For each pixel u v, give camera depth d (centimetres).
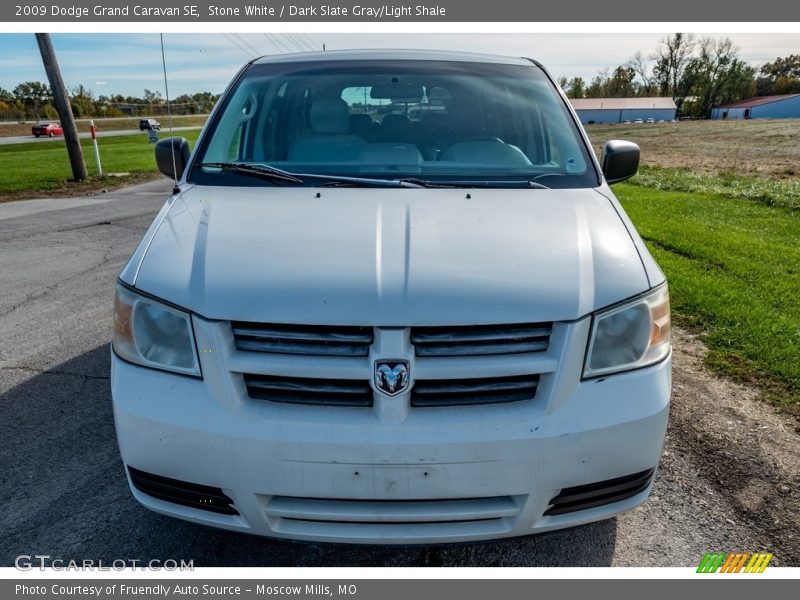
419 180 262
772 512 260
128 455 196
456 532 190
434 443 179
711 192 1293
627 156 298
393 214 228
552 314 188
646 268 211
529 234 216
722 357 412
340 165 277
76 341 427
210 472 186
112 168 1708
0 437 308
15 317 475
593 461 188
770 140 4238
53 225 839
